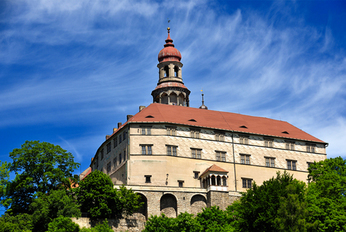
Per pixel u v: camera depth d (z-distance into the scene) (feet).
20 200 313.32
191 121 375.04
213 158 367.04
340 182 300.81
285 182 278.05
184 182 352.49
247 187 369.71
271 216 253.65
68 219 272.92
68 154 330.75
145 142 355.36
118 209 300.81
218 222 284.61
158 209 321.93
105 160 387.96
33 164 318.04
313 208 268.00
